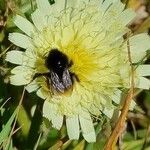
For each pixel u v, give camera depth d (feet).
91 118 0.38
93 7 0.37
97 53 0.37
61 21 0.36
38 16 0.35
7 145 0.36
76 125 0.38
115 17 0.37
